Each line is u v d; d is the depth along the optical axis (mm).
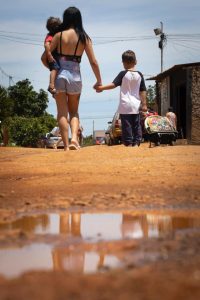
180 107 27141
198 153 8352
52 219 3988
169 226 3609
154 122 14391
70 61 9359
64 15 9461
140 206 4492
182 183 5746
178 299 2004
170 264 2502
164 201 4703
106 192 5297
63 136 9547
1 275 2441
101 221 3863
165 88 28672
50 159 8375
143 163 7344
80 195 5164
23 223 3836
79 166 7379
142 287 2145
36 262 2680
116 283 2211
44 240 3223
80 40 9344
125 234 3352
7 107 32844
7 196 5301
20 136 46281
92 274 2383
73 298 2045
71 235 3363
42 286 2207
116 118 23469
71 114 9664
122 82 9547
